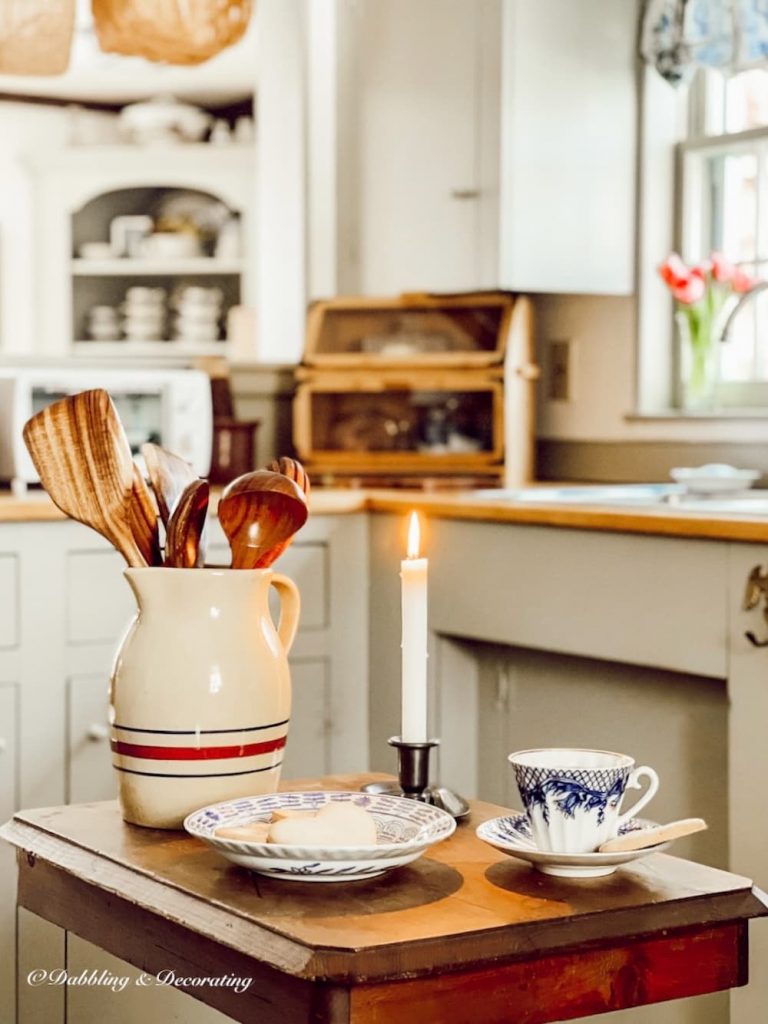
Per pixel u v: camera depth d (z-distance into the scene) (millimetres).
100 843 1120
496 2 3178
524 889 995
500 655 2766
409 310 3568
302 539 2938
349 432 3584
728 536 2129
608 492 2969
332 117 3922
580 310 3482
